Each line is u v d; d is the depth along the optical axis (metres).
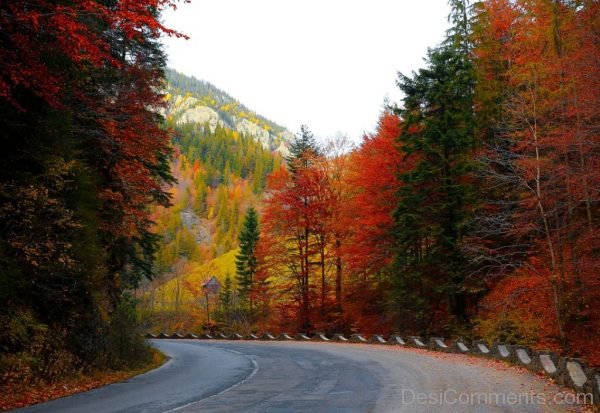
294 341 34.75
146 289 98.44
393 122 30.12
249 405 9.80
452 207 25.27
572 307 19.27
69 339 15.27
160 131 19.69
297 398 10.57
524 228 20.14
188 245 146.50
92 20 13.30
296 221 37.78
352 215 33.19
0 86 11.30
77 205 15.70
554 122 19.27
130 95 18.23
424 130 26.28
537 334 19.84
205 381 13.98
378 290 32.78
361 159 32.00
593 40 17.94
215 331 57.75
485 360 17.67
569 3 20.70
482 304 23.44
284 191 38.44
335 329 35.94
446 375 13.62
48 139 14.53
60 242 13.92
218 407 9.65
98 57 11.53
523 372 14.09
